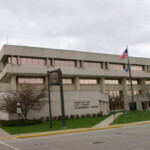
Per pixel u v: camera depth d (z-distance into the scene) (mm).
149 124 25891
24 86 34500
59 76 26078
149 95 58000
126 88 60156
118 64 59469
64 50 49531
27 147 14078
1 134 22391
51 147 13430
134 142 13266
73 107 38094
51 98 36188
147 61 64812
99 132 20328
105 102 45438
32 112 33969
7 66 42344
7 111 30328
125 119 32125
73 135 19328
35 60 46375
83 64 52094
